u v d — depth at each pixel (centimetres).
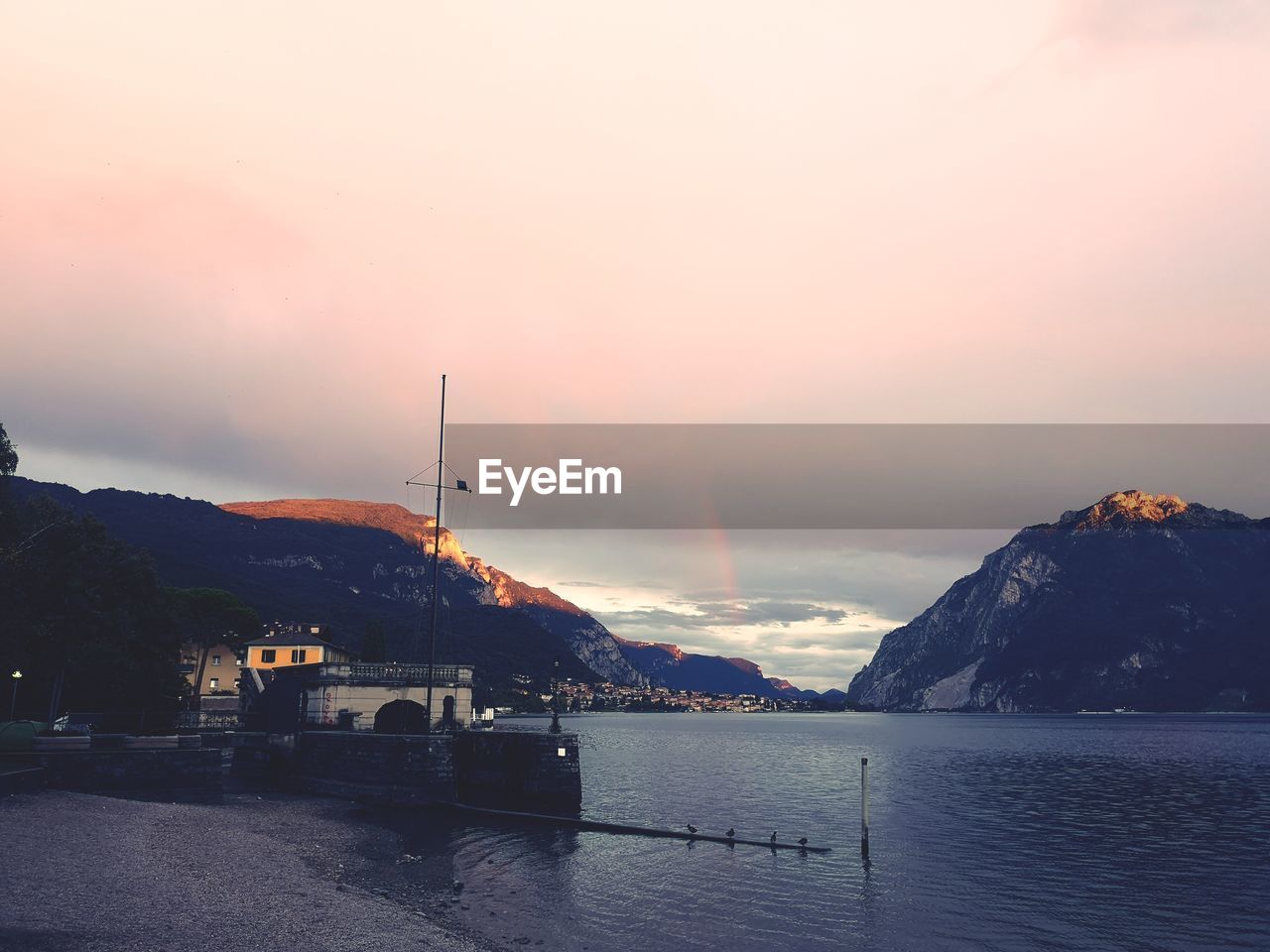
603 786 9369
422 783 5906
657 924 3588
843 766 13100
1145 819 7181
